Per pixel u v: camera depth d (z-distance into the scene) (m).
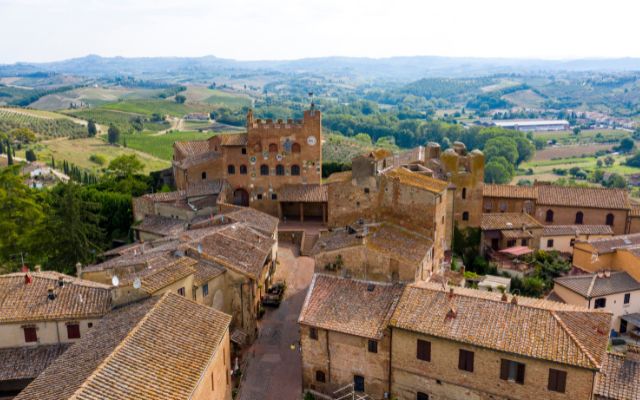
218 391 43.25
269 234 75.81
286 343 59.09
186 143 112.75
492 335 42.25
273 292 68.94
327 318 48.78
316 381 50.22
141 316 42.12
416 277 53.69
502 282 73.06
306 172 99.56
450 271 70.56
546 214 94.25
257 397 49.94
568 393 39.62
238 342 56.28
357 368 48.12
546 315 42.91
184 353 39.56
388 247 55.31
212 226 75.75
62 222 76.62
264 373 53.66
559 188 96.06
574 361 38.59
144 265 55.94
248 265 60.75
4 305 47.75
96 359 36.78
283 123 98.31
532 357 39.94
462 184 83.38
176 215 87.38
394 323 45.16
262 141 98.81
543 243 86.12
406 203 61.28
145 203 90.56
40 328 47.50
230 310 59.31
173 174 114.75
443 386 44.69
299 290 71.88
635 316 68.38
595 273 71.75
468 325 43.56
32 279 51.09
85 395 32.44
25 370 44.94
